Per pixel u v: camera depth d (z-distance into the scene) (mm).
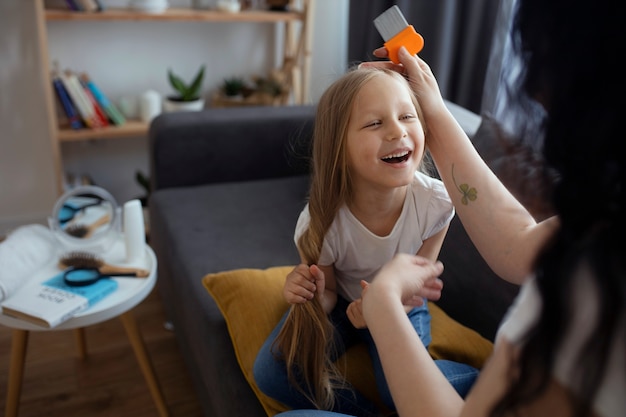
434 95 933
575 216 448
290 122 2039
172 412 1634
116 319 1997
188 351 1583
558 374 478
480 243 873
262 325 1210
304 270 1014
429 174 1236
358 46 2576
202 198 1895
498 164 1172
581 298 454
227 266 1536
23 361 1463
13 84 2400
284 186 2002
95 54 2518
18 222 2604
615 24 401
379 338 696
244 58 2768
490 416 530
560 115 440
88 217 1560
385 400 1070
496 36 2156
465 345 1174
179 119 1934
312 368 1048
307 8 2525
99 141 2637
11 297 1311
